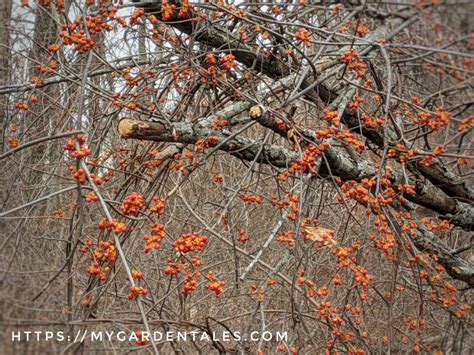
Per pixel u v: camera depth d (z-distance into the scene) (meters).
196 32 3.87
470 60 4.60
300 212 3.18
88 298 3.21
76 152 2.89
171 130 3.58
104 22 3.72
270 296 4.55
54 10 3.87
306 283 3.34
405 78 5.41
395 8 5.43
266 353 4.10
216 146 3.52
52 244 3.91
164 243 5.08
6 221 3.42
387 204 3.47
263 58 4.44
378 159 4.49
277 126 3.74
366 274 3.35
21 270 3.02
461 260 4.18
